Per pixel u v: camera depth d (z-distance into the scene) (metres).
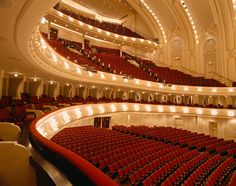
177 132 12.73
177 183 5.55
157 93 16.66
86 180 1.10
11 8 2.98
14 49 5.11
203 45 17.36
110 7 19.09
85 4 18.56
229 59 15.79
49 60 7.73
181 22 17.44
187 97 17.09
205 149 10.95
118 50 19.64
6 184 2.53
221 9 15.15
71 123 9.14
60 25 14.70
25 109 6.20
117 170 5.54
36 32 4.95
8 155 2.55
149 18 18.88
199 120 15.04
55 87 12.10
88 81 11.48
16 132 3.90
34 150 2.44
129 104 13.41
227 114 13.77
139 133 11.26
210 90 15.12
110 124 12.53
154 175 5.46
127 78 13.65
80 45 16.86
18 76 9.77
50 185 1.46
